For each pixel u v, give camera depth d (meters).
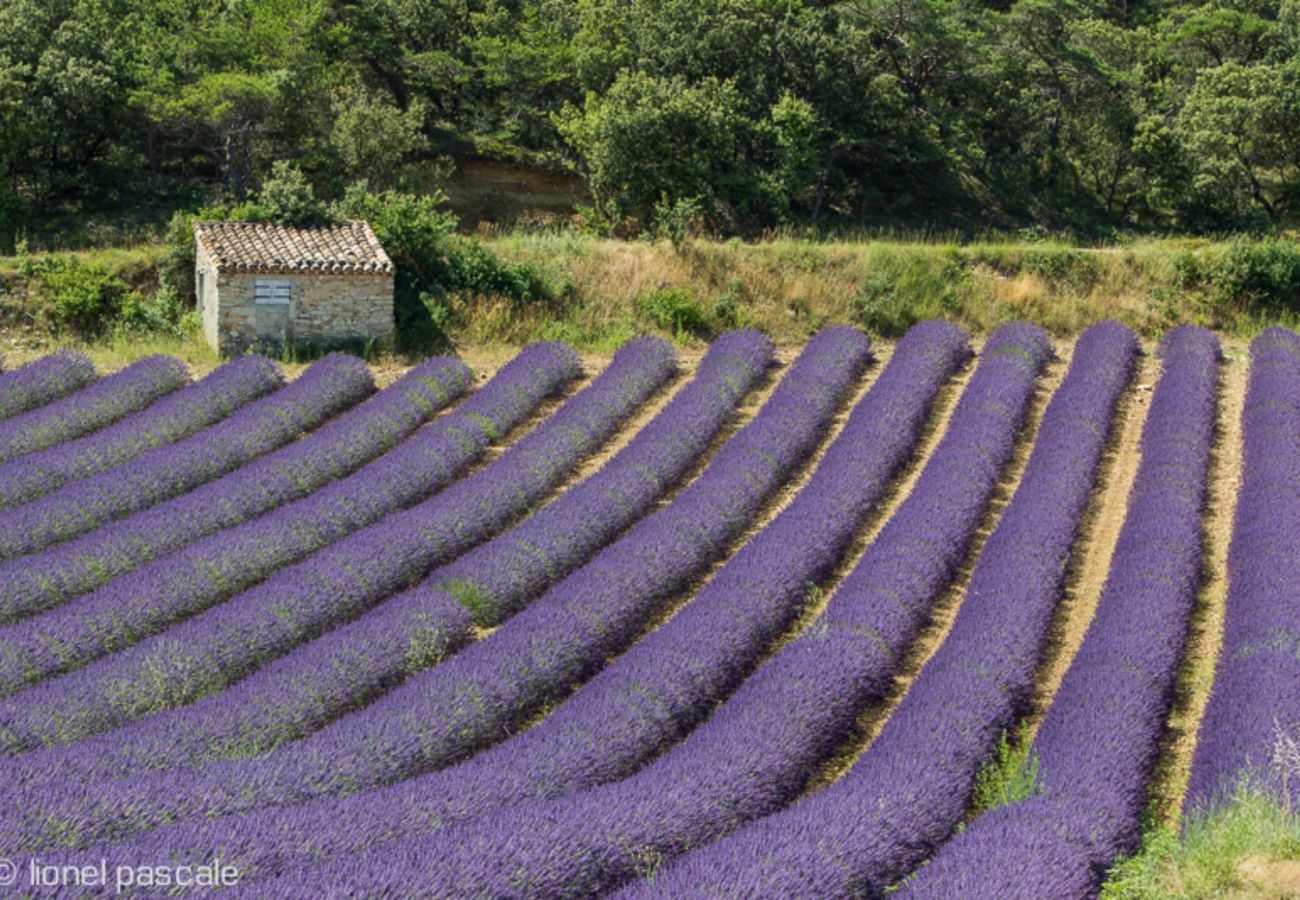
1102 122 153.88
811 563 63.56
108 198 122.19
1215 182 147.25
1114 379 89.88
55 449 73.50
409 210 98.50
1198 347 95.00
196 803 38.56
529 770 42.47
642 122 118.50
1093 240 142.62
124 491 67.88
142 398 82.25
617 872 37.06
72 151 123.12
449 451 75.69
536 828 36.97
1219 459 81.25
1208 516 73.94
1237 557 65.50
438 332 95.12
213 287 90.19
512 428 82.88
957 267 105.06
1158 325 102.88
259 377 84.56
